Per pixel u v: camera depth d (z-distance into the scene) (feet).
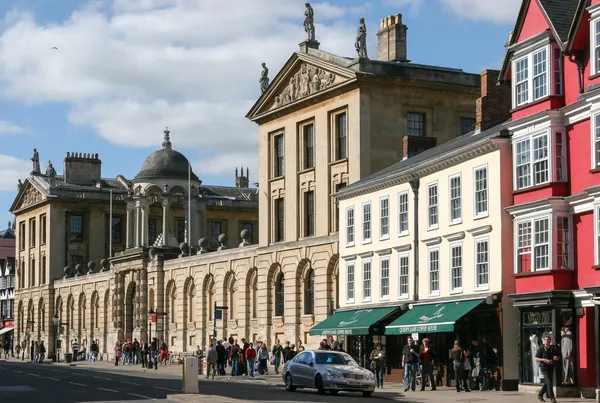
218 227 426.10
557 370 134.72
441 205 167.32
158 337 310.86
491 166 152.56
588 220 134.00
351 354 197.06
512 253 149.18
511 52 151.33
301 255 233.14
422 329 159.94
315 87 233.96
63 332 404.77
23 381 180.96
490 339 150.61
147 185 332.60
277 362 222.89
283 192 245.65
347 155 222.28
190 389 139.44
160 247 318.65
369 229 193.16
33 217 443.32
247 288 261.65
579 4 133.69
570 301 135.74
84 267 423.64
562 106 140.05
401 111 223.30
